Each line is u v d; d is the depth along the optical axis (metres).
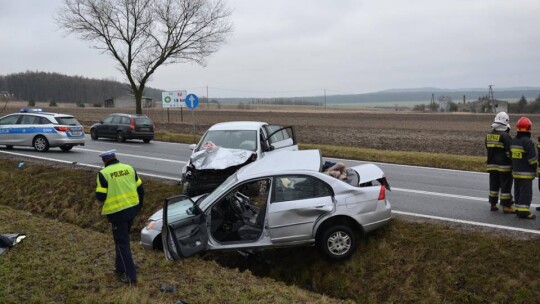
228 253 8.48
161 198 11.48
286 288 6.68
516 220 8.90
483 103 97.00
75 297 5.83
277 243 7.57
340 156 18.34
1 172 14.63
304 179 7.69
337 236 7.66
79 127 19.44
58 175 13.84
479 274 7.11
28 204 12.62
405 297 7.14
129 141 25.33
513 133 36.47
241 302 5.86
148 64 33.12
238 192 8.82
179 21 32.12
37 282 6.23
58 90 142.75
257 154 10.84
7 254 7.20
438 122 57.16
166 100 32.62
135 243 8.66
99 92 149.00
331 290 7.61
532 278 6.85
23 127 18.95
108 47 32.16
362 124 51.94
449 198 11.01
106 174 6.44
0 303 5.56
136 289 6.11
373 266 7.74
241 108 121.00
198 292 6.15
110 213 6.43
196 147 11.55
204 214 7.64
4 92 43.12
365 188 7.74
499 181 9.52
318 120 60.78
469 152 21.72
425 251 7.78
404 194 11.49
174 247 7.20
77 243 7.96
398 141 27.66
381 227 8.52
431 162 16.66
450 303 6.85
